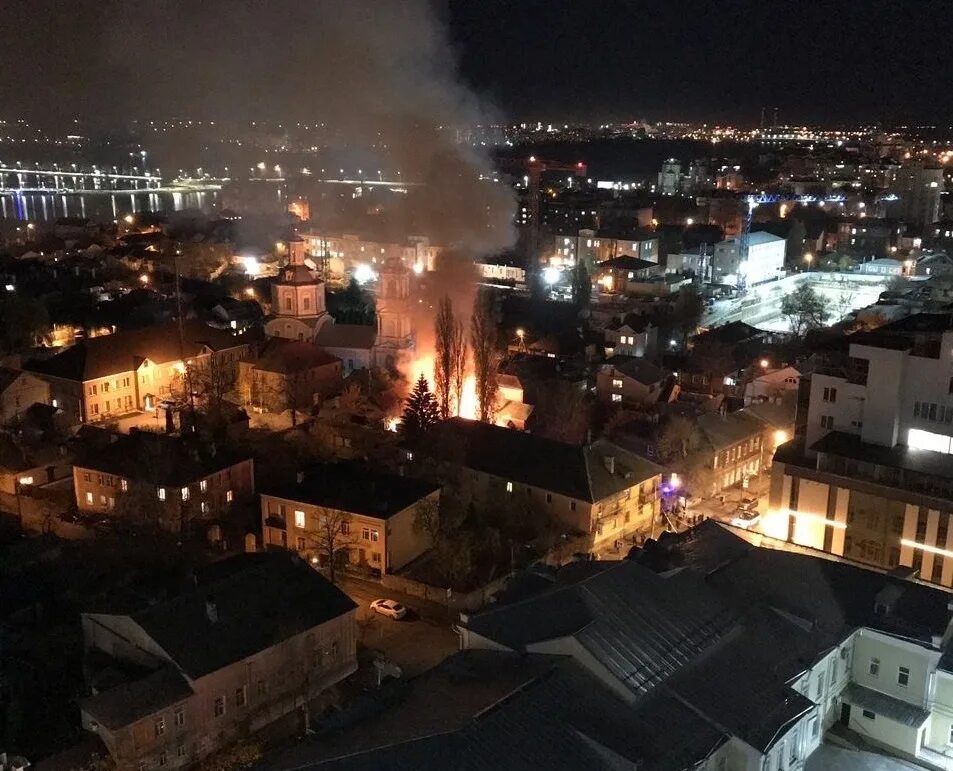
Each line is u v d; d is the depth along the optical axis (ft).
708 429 349.20
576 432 376.68
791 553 218.38
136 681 192.13
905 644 187.93
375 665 222.89
